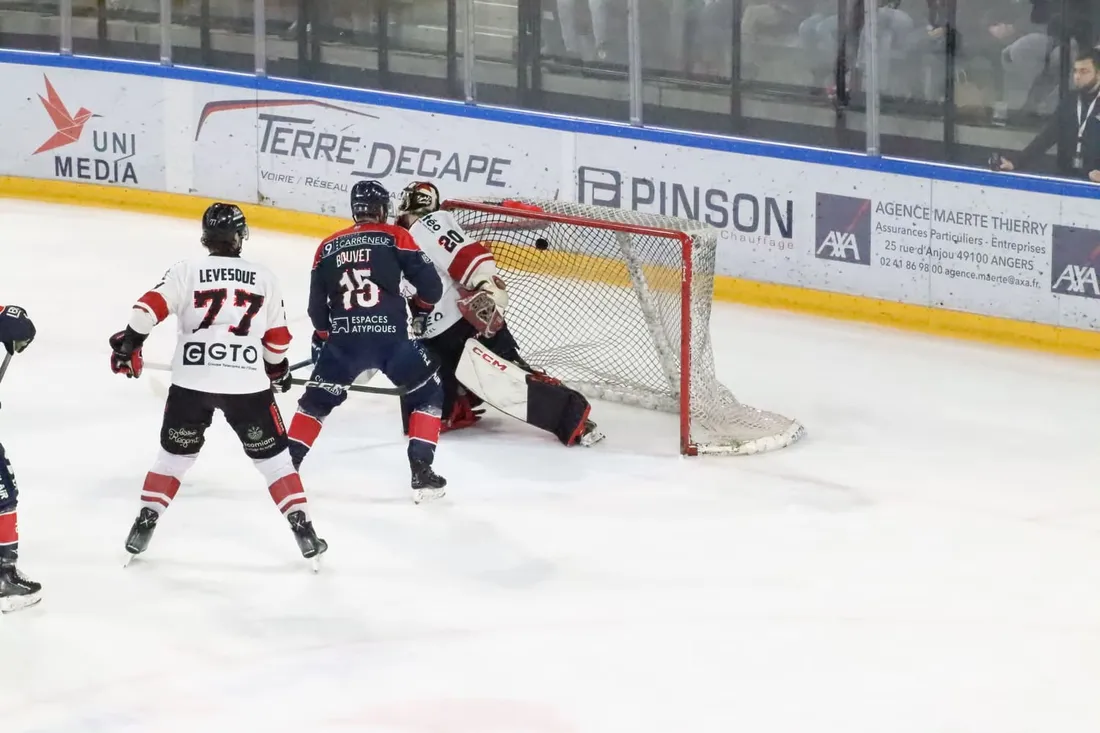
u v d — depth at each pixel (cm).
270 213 2802
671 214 2480
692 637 1312
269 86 2756
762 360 2166
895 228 2295
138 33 2873
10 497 1318
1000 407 1978
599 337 2050
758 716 1179
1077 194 2142
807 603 1385
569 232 1995
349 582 1412
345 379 1575
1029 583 1438
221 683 1220
